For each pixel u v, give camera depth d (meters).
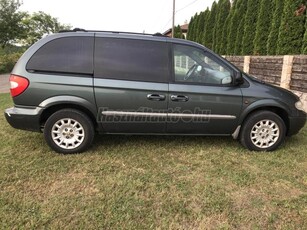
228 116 3.98
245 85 4.04
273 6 10.01
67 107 3.82
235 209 2.71
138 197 2.87
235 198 2.89
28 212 2.58
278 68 7.40
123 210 2.65
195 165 3.65
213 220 2.55
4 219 2.47
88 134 3.88
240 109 3.98
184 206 2.74
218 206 2.74
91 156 3.85
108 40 3.79
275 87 4.23
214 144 4.39
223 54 15.30
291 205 2.78
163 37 3.95
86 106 3.72
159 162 3.71
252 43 11.53
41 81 3.62
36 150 4.02
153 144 4.35
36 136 4.63
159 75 3.82
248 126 4.06
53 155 3.85
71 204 2.72
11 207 2.64
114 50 3.78
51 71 3.66
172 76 3.85
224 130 4.09
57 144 3.86
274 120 4.06
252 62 8.82
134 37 3.85
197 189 3.05
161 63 3.84
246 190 3.05
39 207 2.66
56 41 3.71
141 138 4.60
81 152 3.95
